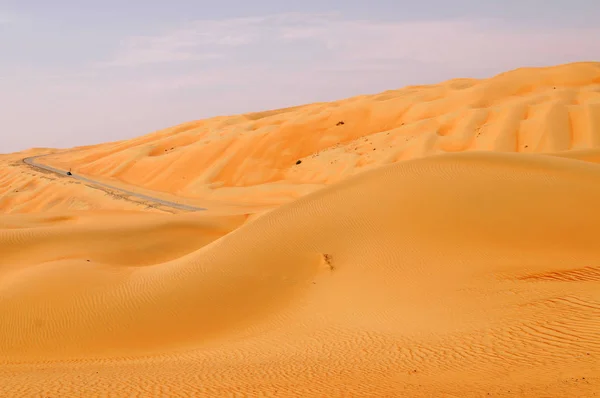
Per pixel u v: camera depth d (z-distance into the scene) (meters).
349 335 18.17
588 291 17.53
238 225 50.62
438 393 11.04
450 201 29.70
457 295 20.36
